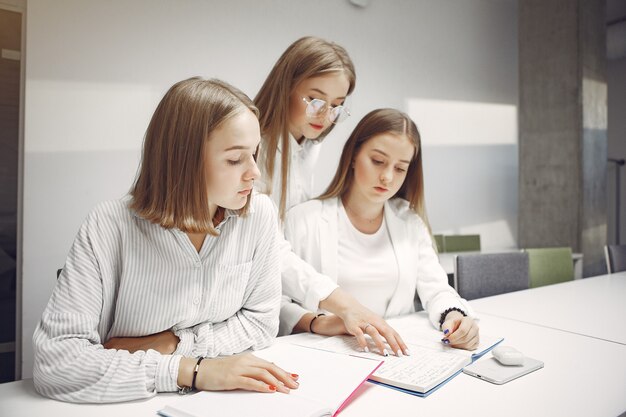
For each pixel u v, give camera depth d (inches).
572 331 48.1
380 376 33.1
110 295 32.6
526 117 176.7
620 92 219.0
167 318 34.3
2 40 106.0
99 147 104.7
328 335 45.2
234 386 28.8
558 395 31.2
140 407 28.5
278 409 26.4
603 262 172.2
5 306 120.1
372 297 54.2
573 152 165.2
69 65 100.8
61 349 28.6
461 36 175.6
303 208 55.1
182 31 114.9
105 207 32.6
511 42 192.4
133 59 108.3
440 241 140.7
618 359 39.0
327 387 29.9
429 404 29.7
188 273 33.9
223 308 36.8
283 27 131.7
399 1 157.8
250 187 32.0
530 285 92.0
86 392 28.8
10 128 114.7
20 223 98.4
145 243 32.6
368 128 51.9
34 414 27.4
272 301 40.3
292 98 54.2
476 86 180.9
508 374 34.3
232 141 30.0
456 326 42.7
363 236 54.9
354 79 56.5
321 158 140.3
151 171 31.2
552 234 170.2
